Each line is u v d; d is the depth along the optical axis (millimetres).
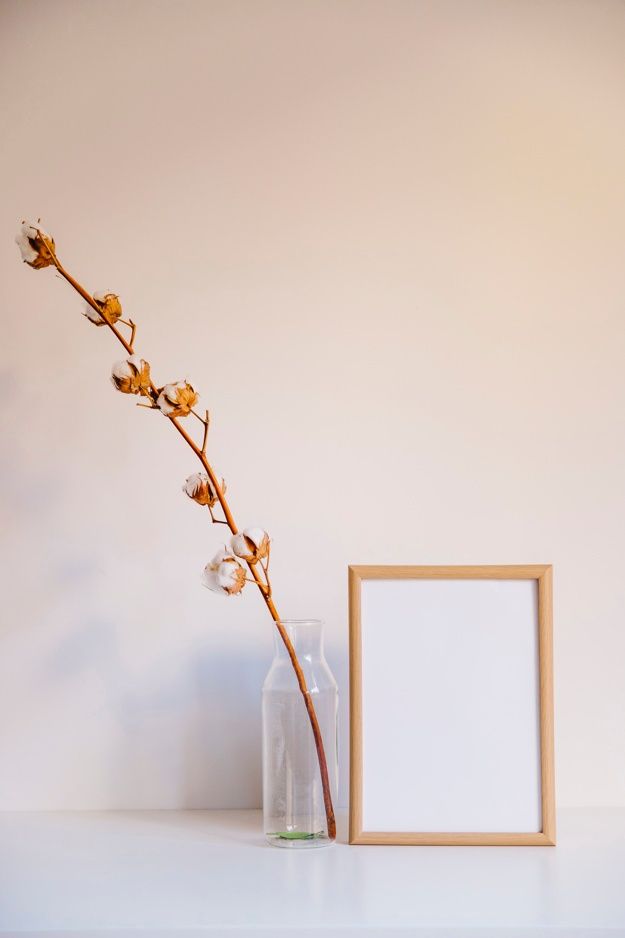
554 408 1251
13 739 1244
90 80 1264
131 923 837
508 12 1267
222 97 1264
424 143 1262
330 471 1249
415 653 1085
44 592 1249
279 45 1266
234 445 1251
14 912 864
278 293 1258
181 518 1250
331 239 1259
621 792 1230
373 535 1245
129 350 1100
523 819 1066
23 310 1258
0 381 1257
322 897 896
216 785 1241
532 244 1257
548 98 1261
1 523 1253
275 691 1068
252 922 836
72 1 1266
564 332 1253
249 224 1262
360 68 1266
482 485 1247
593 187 1258
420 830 1066
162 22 1267
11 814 1219
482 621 1088
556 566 1240
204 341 1257
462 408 1252
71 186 1261
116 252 1261
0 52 1262
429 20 1268
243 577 1039
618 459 1247
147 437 1253
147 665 1245
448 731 1076
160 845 1071
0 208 1260
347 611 1240
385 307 1257
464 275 1257
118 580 1249
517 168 1262
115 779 1242
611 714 1233
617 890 913
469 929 824
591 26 1264
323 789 1066
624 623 1237
